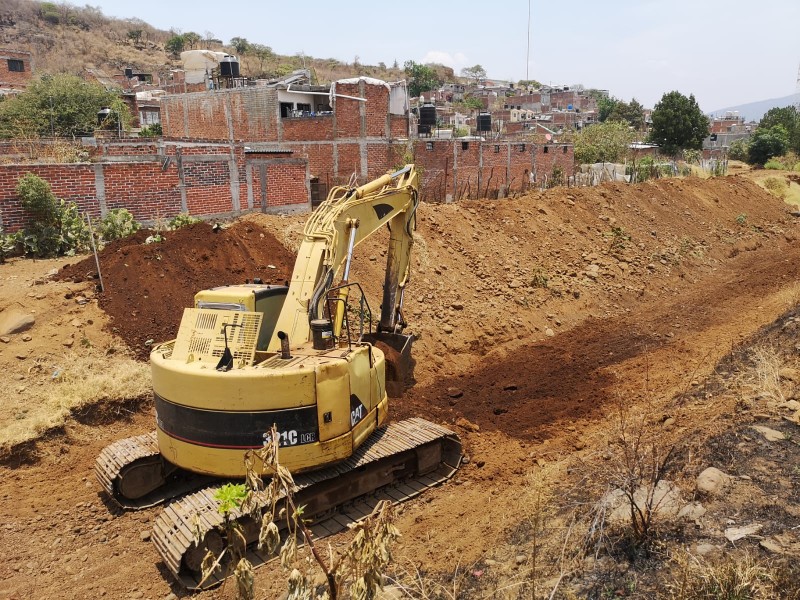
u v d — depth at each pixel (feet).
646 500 19.15
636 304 56.08
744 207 96.63
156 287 40.06
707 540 17.88
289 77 126.93
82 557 22.70
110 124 114.21
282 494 20.57
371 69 342.44
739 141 233.76
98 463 25.89
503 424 32.53
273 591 20.03
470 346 43.78
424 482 26.76
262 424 21.18
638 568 17.34
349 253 26.71
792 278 64.18
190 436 21.62
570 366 40.81
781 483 20.06
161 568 22.02
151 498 26.16
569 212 69.00
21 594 20.74
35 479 27.61
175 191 54.80
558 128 259.60
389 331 35.24
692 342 44.32
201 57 148.97
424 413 33.37
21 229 45.11
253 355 22.04
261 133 112.88
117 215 48.96
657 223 76.74
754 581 15.49
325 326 23.80
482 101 330.13
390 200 31.42
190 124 123.44
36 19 285.64
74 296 38.19
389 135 104.73
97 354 35.04
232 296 24.67
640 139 207.62
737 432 23.80
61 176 47.96
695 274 67.15
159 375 22.29
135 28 319.88
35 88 121.70
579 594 16.81
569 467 25.52
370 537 12.84
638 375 38.32
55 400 30.71
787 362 31.45
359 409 23.75
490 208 62.13
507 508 23.66
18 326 35.04
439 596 18.16
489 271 52.49
